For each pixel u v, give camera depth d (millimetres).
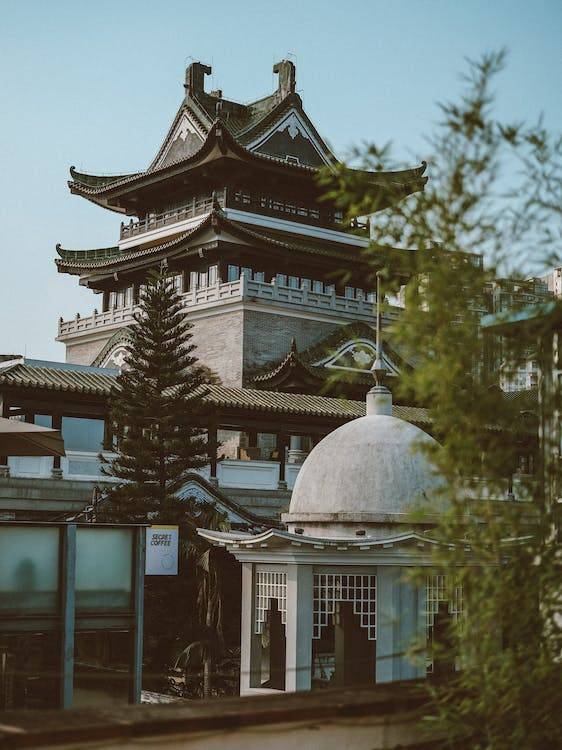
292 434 60000
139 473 44938
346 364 68125
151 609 44031
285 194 81938
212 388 56531
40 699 29625
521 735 9664
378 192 10156
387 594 27750
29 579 25438
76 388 48781
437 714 10594
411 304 9773
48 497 48375
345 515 29469
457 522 10031
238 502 54219
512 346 10469
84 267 84750
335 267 80688
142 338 46719
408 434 31031
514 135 9852
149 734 8664
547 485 10609
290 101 82250
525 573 9883
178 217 80875
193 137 83250
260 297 72125
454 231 9766
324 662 31609
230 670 43344
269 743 9930
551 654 10000
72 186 87875
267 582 29484
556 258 10148
